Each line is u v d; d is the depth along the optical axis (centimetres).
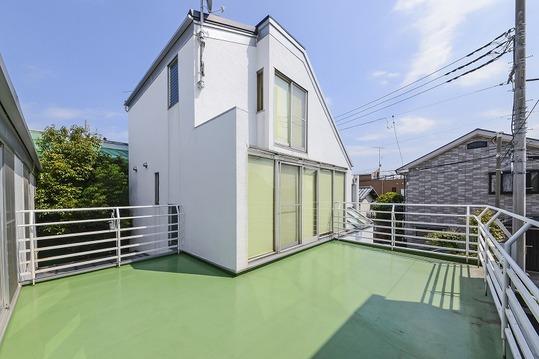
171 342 197
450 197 1005
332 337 205
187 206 452
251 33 516
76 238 662
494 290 238
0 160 226
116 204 732
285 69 546
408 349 190
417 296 284
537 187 827
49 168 654
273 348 191
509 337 168
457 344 196
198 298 275
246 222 361
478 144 957
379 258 436
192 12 434
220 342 197
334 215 622
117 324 222
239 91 495
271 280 330
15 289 272
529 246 711
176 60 505
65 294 282
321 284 318
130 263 393
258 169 401
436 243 610
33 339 199
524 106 349
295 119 587
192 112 437
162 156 561
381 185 2242
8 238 244
